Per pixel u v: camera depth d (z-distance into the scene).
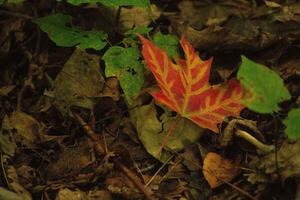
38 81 0.97
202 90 0.88
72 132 0.93
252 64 0.82
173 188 0.88
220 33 0.94
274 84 0.81
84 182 0.89
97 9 1.00
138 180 0.89
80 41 0.92
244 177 0.87
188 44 0.89
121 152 0.90
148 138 0.90
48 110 0.94
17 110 0.94
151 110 0.91
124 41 0.93
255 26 0.96
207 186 0.87
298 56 0.94
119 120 0.93
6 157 0.91
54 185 0.89
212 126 0.87
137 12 0.99
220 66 0.94
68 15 0.95
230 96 0.88
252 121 0.89
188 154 0.89
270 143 0.89
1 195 0.87
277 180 0.85
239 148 0.89
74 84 0.94
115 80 0.94
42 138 0.92
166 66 0.88
